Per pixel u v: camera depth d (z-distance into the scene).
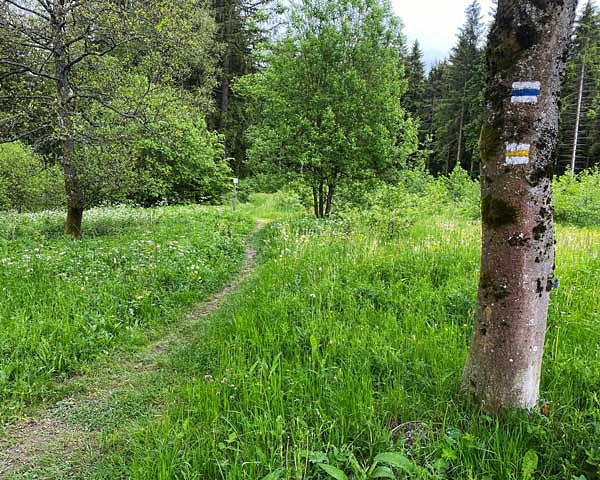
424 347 4.14
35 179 14.20
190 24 12.15
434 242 8.77
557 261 7.29
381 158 14.42
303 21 14.23
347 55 14.23
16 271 7.02
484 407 2.99
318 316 5.20
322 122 13.99
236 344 4.71
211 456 2.80
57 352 4.61
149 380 4.36
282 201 24.27
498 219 2.79
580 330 4.41
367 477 2.44
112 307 5.84
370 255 7.84
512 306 2.82
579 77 33.59
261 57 15.15
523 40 2.56
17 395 3.98
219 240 11.36
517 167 2.67
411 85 47.12
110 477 2.88
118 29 10.30
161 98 12.06
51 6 10.20
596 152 34.56
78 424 3.62
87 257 8.31
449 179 23.38
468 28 41.97
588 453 2.40
